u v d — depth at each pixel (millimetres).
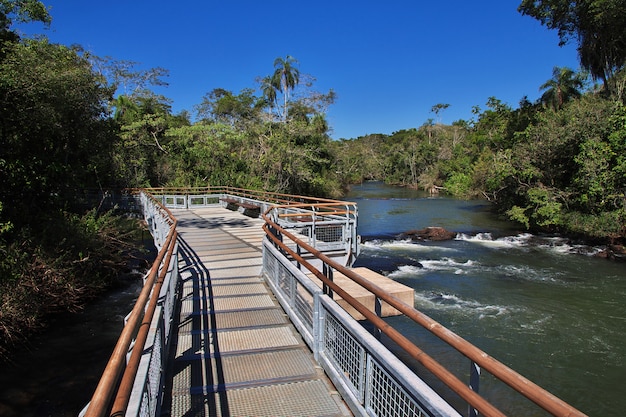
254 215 17922
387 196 44688
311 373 3846
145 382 2379
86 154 16000
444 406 2010
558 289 11883
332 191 41094
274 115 40188
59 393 6516
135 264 14023
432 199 40312
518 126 29828
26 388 6629
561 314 9992
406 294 5562
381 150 84812
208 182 29719
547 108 27500
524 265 14648
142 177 29188
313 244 9617
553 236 19938
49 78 10805
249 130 35938
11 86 10008
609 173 17906
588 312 10102
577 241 18562
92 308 10297
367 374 2932
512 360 7805
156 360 3068
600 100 20969
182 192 24797
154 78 40906
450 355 7914
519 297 11227
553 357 7906
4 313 7934
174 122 38719
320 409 3246
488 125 46844
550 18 24922
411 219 26031
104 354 7852
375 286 2924
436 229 20844
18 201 10844
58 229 10859
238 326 5066
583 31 23969
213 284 7020
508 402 6441
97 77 15328
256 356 4223
